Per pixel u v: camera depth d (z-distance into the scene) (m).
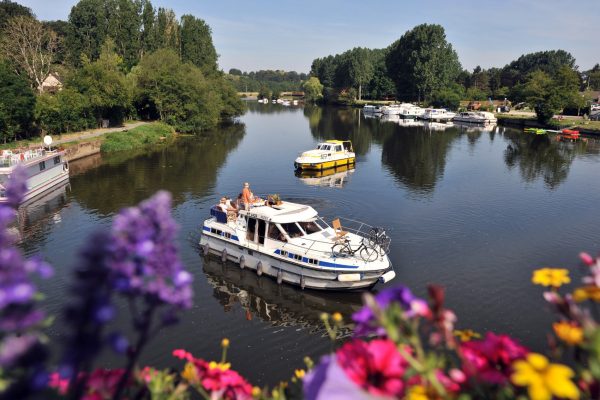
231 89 81.44
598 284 2.49
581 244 19.42
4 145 37.47
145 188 29.23
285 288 15.66
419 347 2.20
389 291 2.41
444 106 105.31
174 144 49.94
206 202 25.89
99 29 83.69
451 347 2.30
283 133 62.12
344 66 138.12
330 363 2.12
